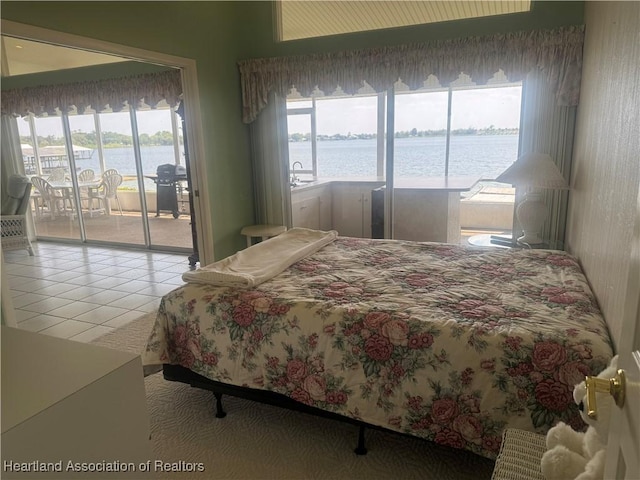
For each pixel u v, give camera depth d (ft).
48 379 3.17
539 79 11.50
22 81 18.99
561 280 7.52
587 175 8.62
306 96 13.94
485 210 14.20
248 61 14.20
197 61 12.60
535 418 5.27
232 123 14.33
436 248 9.89
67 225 20.47
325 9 13.41
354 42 13.17
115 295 13.41
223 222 14.17
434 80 13.08
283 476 6.08
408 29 12.52
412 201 14.14
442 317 6.01
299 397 6.49
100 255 18.26
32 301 12.94
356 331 6.14
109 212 19.62
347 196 15.23
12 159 19.92
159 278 15.05
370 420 6.08
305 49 13.74
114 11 9.89
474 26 11.89
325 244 10.28
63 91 18.39
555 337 5.38
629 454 2.16
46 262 17.21
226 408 7.70
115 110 17.79
